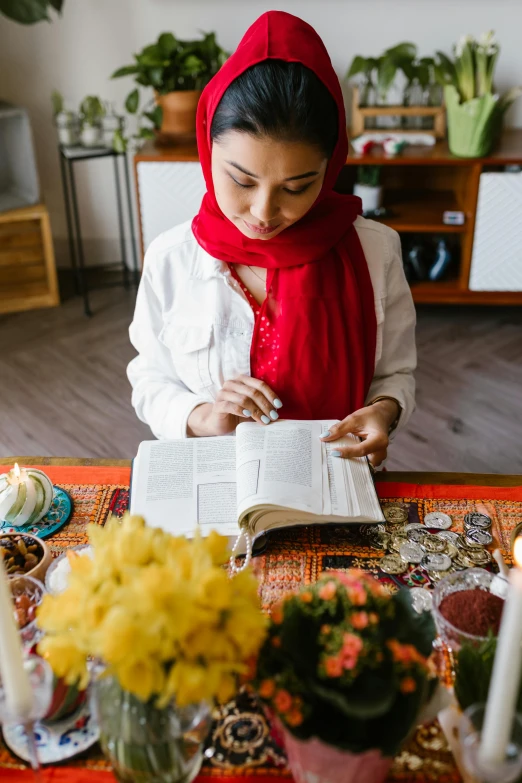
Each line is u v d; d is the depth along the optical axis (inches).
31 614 33.4
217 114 40.3
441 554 41.0
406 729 26.1
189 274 51.2
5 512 42.5
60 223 145.0
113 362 117.3
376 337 51.6
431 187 133.6
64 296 138.1
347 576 28.4
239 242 48.5
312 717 26.4
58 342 123.0
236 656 25.7
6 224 127.7
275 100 37.6
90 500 45.7
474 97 111.7
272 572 40.0
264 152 38.7
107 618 24.2
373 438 45.6
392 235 53.0
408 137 121.3
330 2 121.4
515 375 112.7
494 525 43.1
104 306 134.2
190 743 28.3
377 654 25.6
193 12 125.0
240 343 50.7
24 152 127.6
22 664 25.7
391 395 50.8
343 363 50.1
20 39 127.7
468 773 28.5
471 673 30.0
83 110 123.5
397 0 120.4
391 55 114.0
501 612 33.6
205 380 51.6
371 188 121.6
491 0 119.3
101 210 143.4
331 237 49.3
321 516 40.9
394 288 53.0
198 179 117.1
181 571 25.6
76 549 37.7
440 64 113.1
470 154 113.5
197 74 116.3
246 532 40.4
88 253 146.6
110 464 49.3
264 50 38.9
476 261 121.0
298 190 41.1
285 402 50.8
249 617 25.7
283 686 26.0
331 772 26.9
